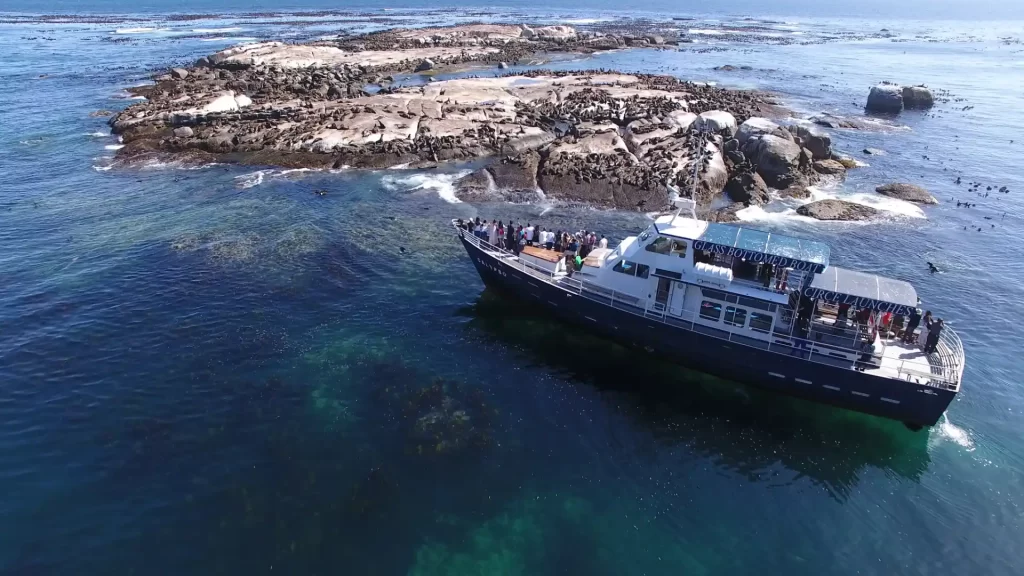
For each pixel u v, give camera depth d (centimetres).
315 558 1978
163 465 2322
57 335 3117
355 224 4531
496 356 3053
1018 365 3100
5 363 2888
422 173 5731
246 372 2855
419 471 2328
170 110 7012
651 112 6862
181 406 2633
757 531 2162
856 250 4375
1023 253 4369
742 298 2753
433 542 2056
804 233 4653
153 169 5788
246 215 4672
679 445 2536
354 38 14588
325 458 2367
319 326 3244
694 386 2902
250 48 11356
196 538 2030
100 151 6269
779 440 2583
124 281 3659
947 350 2684
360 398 2703
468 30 16162
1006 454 2520
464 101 7425
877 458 2497
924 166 6322
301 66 10762
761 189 5275
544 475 2345
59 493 2189
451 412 2636
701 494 2306
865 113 8594
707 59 13750
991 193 5572
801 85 10644
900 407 2570
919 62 14012
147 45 14312
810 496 2316
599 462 2427
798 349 2692
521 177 5256
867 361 2600
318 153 6031
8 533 2028
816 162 6094
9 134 6756
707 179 5156
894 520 2219
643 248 2912
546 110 7262
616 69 12012
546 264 3306
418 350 3067
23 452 2370
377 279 3744
